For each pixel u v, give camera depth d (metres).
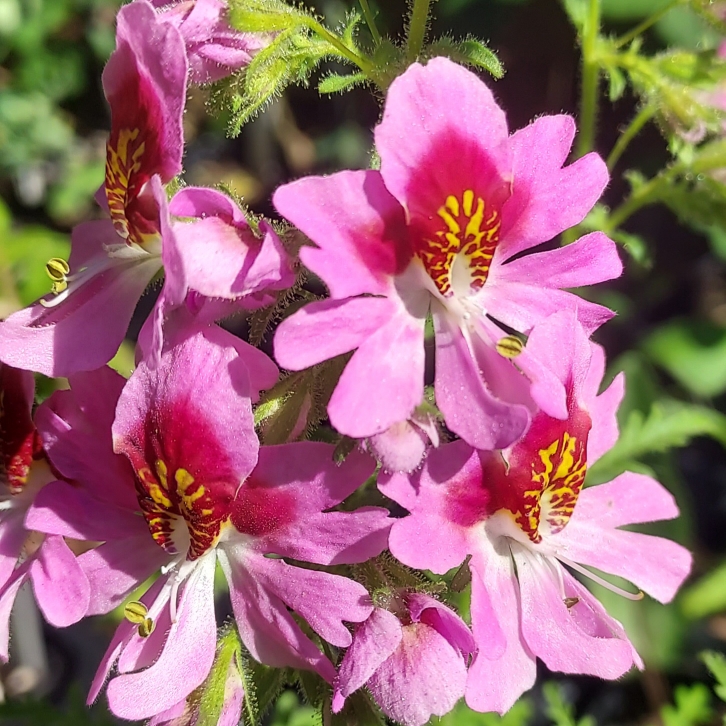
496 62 0.09
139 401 0.08
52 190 0.28
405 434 0.07
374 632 0.08
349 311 0.07
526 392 0.07
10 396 0.09
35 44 0.27
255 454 0.07
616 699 0.19
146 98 0.08
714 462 0.23
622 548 0.10
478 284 0.08
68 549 0.08
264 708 0.09
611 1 0.21
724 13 0.12
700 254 0.26
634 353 0.18
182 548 0.08
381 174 0.07
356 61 0.09
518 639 0.08
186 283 0.07
